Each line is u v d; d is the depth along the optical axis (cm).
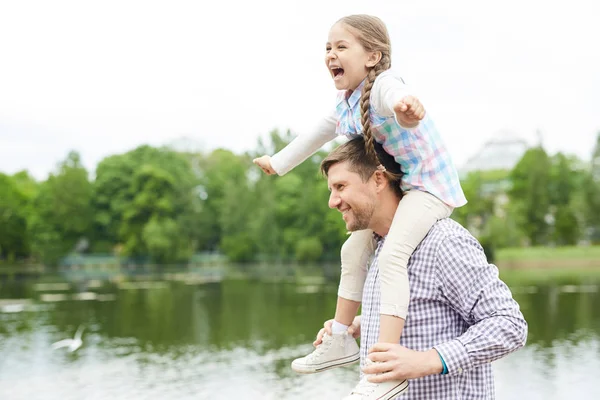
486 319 218
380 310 230
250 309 2527
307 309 2478
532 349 1594
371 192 238
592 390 1200
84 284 4191
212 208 7525
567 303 2491
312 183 6806
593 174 6788
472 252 226
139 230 6912
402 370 212
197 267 6456
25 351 1717
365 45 227
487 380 230
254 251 6900
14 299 3122
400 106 194
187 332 2000
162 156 7538
